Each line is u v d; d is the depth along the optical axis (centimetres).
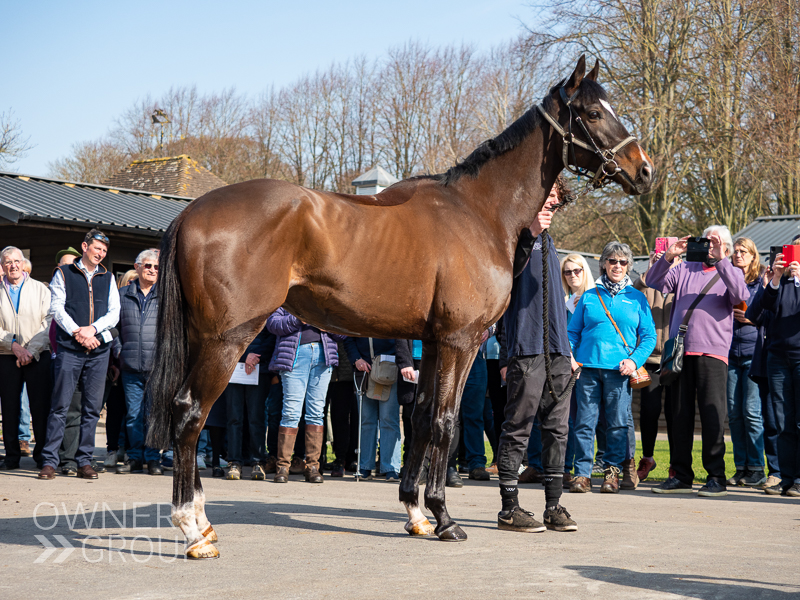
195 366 377
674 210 2323
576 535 445
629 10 2192
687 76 2156
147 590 310
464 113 3822
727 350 674
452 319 415
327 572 342
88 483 661
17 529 438
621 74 2222
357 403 824
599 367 682
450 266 414
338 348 772
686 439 680
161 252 384
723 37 2133
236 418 734
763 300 678
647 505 589
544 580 330
